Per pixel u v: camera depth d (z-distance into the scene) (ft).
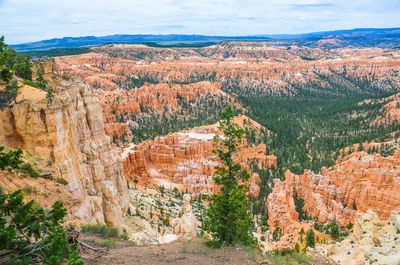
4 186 77.87
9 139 104.17
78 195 107.76
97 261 59.16
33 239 60.18
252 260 71.72
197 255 72.64
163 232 164.66
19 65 128.47
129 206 171.42
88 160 134.00
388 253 74.64
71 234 62.13
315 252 85.71
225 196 94.02
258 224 259.39
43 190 88.53
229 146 101.24
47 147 104.99
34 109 103.76
